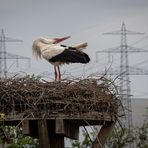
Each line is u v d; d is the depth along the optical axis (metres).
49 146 14.64
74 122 15.08
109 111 14.66
